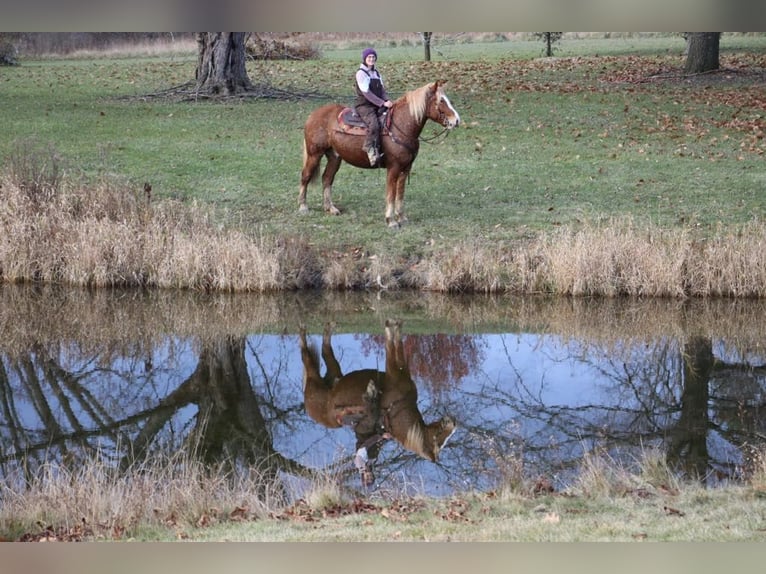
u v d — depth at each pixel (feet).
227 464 33.50
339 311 55.42
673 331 51.57
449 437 36.19
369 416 39.24
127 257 58.95
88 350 48.91
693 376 44.37
